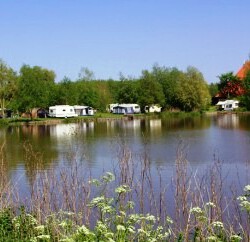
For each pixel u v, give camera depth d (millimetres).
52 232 8641
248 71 112812
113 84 127062
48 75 116188
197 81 108625
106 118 92375
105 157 30047
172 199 15391
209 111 113125
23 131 63969
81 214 9633
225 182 19406
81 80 116812
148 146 38156
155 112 109688
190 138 45500
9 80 90875
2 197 10961
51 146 40688
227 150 34062
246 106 110375
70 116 95688
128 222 7695
